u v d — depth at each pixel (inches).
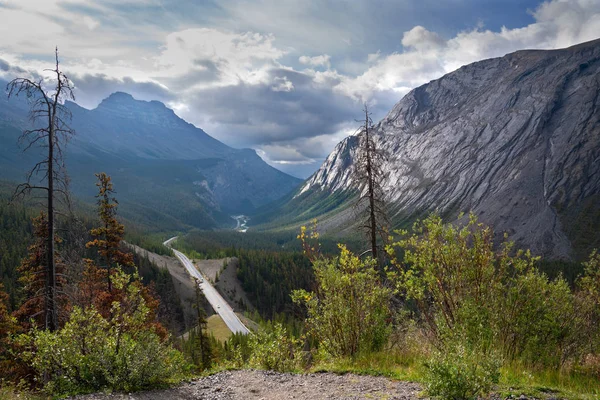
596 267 382.9
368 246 762.2
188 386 337.4
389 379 320.2
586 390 260.5
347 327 399.2
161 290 3629.4
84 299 757.9
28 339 336.2
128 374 323.0
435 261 355.3
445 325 332.2
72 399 294.4
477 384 225.0
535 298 340.8
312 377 348.8
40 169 557.0
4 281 2453.2
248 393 311.0
